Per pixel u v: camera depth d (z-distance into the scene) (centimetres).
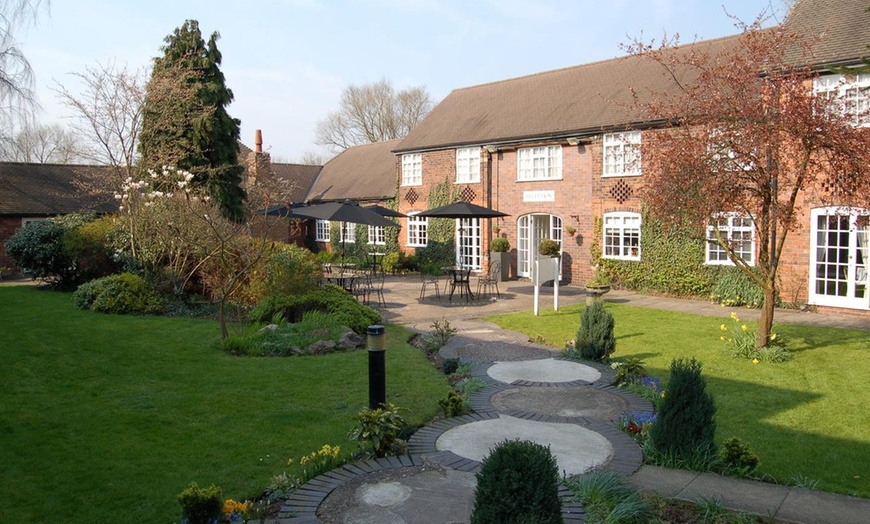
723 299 1656
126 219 1623
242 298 1389
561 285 2123
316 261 1412
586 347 979
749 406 753
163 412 680
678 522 441
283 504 471
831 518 443
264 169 3066
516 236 2314
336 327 1079
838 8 1557
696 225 977
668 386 579
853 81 1095
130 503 470
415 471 537
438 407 727
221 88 2242
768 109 903
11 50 1326
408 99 5181
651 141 997
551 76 2506
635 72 2147
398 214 2322
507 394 792
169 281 1470
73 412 675
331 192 3259
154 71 2138
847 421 698
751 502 468
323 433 622
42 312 1300
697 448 556
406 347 1066
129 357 914
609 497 470
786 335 1198
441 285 2145
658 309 1564
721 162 928
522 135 2195
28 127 1423
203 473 525
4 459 547
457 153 2480
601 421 686
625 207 1919
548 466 344
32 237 1716
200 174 2102
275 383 800
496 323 1363
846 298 1466
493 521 338
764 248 1002
